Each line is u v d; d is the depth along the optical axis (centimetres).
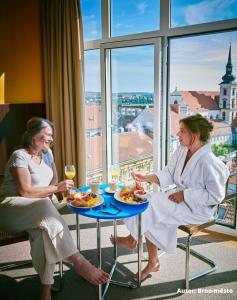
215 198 219
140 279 224
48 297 200
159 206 226
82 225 323
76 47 353
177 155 253
